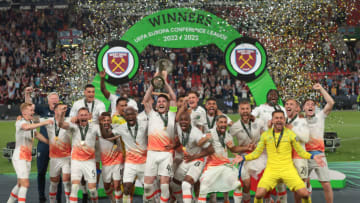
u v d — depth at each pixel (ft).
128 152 22.94
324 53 39.73
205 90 94.89
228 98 90.12
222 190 21.80
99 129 23.09
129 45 29.63
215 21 30.25
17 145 23.32
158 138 22.27
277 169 20.93
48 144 25.52
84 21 89.71
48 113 26.68
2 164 40.60
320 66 39.60
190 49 105.09
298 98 37.52
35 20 108.27
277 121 20.84
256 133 23.32
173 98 24.04
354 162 39.24
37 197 27.78
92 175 22.94
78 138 22.84
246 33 37.35
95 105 24.99
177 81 96.68
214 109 22.27
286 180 20.80
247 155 21.71
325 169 23.18
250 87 30.53
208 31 30.30
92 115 24.77
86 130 22.85
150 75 89.66
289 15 37.24
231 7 37.70
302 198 20.66
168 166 22.17
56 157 23.90
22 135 23.17
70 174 24.02
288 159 20.97
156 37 30.09
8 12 113.70
